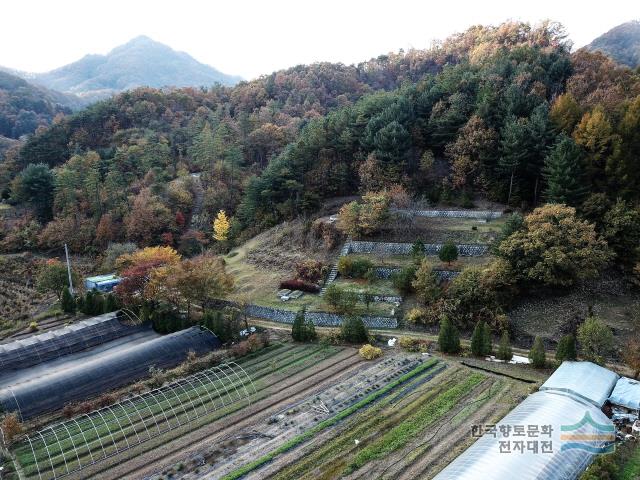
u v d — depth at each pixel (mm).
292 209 74062
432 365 39625
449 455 27375
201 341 45656
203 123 116000
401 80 149125
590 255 42500
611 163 51250
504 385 35406
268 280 60594
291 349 45156
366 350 42250
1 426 32094
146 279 54562
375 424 31141
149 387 38656
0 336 54062
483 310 44562
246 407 35219
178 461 29000
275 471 27094
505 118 64625
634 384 31844
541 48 89750
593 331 36312
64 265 69688
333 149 78312
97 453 30328
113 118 122688
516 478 22453
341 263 56156
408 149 70188
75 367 41000
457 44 147750
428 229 59656
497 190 63250
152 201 86125
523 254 45500
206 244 80812
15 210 95688
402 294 51125
